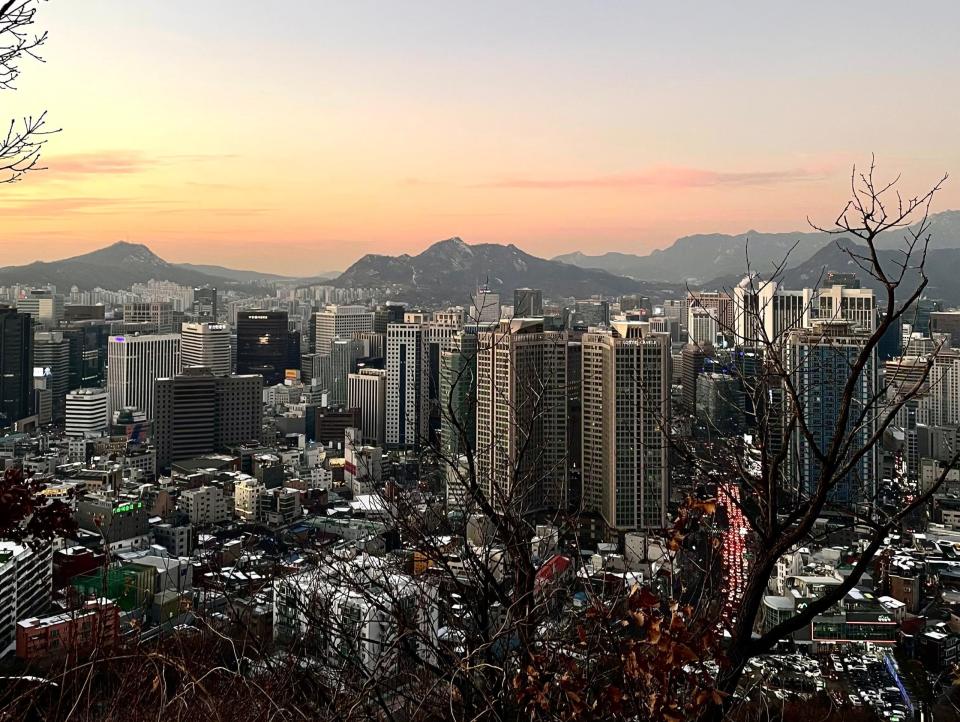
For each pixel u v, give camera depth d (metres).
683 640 7.28
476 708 9.34
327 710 9.37
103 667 10.34
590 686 8.27
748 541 9.42
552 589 10.40
